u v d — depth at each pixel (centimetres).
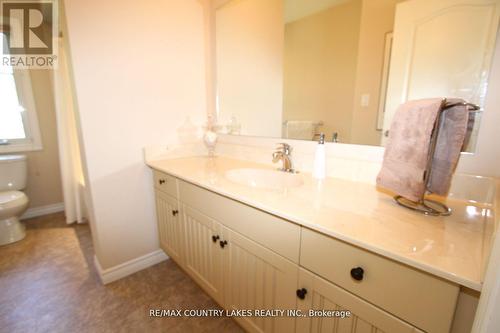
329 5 125
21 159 251
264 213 96
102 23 147
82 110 148
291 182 134
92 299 157
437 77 95
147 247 189
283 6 146
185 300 156
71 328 136
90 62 146
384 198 98
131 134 169
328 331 81
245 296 114
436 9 92
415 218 79
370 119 116
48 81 276
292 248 87
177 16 177
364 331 71
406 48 101
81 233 244
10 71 253
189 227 147
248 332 118
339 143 128
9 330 134
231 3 176
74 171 254
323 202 94
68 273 183
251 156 177
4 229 222
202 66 196
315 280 81
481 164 89
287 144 147
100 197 163
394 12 103
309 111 140
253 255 105
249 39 168
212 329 135
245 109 178
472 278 50
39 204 285
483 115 87
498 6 80
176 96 186
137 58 163
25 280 175
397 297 63
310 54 136
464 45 88
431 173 85
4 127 257
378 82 111
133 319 142
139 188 179
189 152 198
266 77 161
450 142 80
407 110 84
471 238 66
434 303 57
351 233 69
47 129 280
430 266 54
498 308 37
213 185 118
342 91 125
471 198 91
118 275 176
